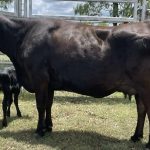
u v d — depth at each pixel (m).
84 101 4.90
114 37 2.92
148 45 2.82
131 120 3.92
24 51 3.21
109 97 5.25
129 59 2.86
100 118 3.97
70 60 3.04
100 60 2.95
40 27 3.22
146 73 2.83
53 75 3.15
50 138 3.22
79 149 2.97
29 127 3.54
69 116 4.01
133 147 3.06
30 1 5.20
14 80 3.71
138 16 5.61
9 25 3.33
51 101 3.36
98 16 5.29
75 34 3.10
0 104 4.53
